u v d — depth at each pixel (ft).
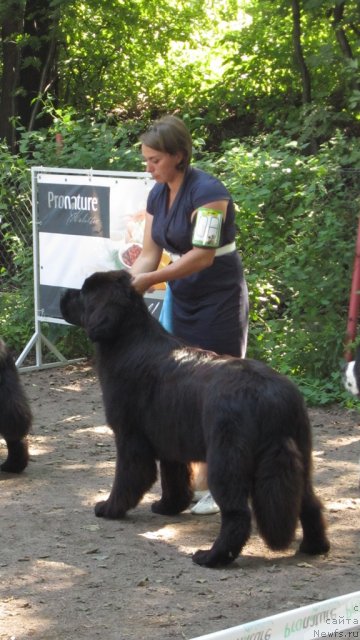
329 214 29.01
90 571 16.17
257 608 14.53
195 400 16.38
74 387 31.24
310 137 41.88
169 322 19.24
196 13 61.82
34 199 32.01
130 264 30.04
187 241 18.20
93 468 22.71
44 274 32.37
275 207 30.55
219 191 17.79
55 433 25.91
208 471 15.85
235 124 58.08
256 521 15.53
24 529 18.38
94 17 59.31
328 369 29.32
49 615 14.40
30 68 56.70
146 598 14.99
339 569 16.12
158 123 17.81
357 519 18.76
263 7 53.78
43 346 35.32
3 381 21.62
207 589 15.30
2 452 24.17
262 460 15.46
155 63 65.00
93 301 17.80
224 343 18.71
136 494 18.39
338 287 29.12
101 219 30.48
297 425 15.75
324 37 52.21
